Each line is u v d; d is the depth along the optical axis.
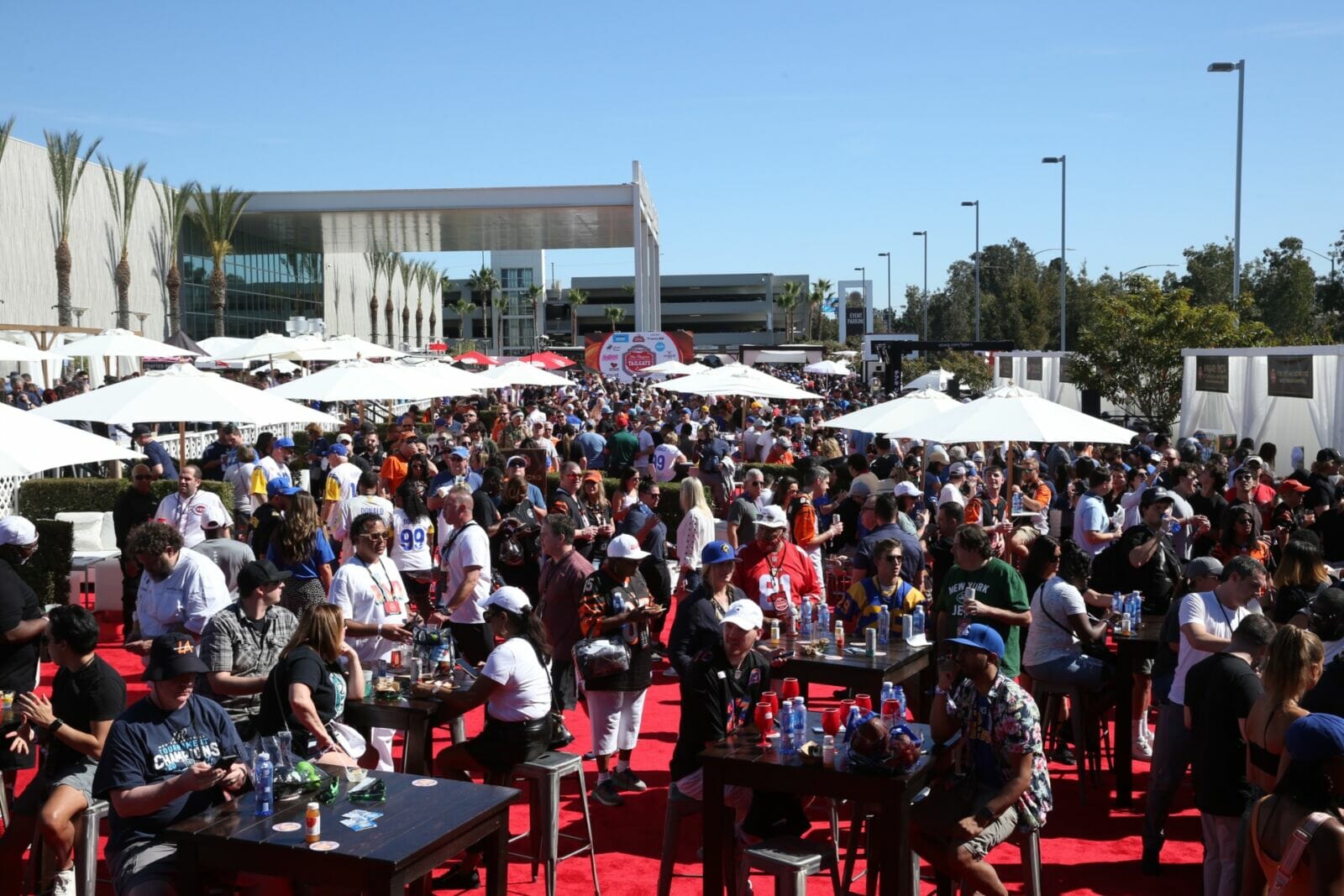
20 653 6.61
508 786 6.32
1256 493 12.52
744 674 6.14
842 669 7.57
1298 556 7.83
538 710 6.31
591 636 7.78
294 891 5.05
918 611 8.33
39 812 5.63
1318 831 4.39
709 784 5.62
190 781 4.87
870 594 8.71
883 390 40.72
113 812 5.03
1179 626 6.96
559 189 50.44
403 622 7.53
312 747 5.74
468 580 8.47
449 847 4.71
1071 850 7.09
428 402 33.75
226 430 17.61
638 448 20.48
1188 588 8.18
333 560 8.98
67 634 5.60
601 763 7.79
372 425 22.34
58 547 13.08
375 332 73.94
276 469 14.23
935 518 13.32
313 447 18.89
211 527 10.37
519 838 7.10
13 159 36.12
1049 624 8.01
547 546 8.48
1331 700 5.79
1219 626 6.71
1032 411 10.36
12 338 32.88
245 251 55.25
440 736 9.36
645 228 55.88
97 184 41.41
